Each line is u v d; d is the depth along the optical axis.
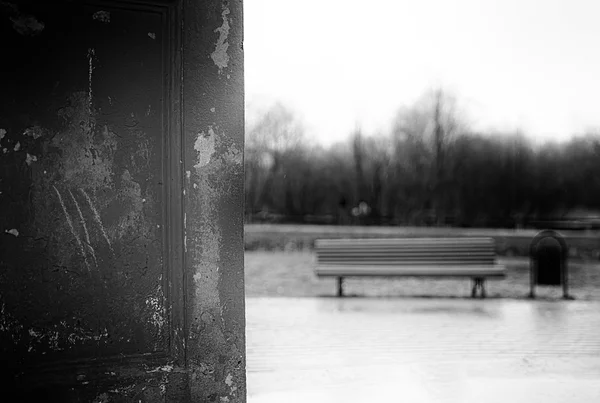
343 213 31.70
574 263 14.86
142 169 2.45
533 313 7.49
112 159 2.40
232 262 2.62
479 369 4.85
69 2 2.31
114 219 2.40
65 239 2.32
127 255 2.43
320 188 35.91
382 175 34.66
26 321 2.26
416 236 19.27
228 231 2.61
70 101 2.32
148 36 2.45
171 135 2.50
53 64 2.29
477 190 32.19
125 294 2.43
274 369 4.87
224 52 2.59
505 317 7.22
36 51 2.26
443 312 7.57
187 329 2.54
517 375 4.68
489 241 8.88
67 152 2.32
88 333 2.36
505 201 31.83
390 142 35.28
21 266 2.25
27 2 2.24
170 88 2.49
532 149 32.31
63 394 2.32
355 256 9.17
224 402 2.61
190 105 2.53
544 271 10.23
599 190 30.86
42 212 2.29
